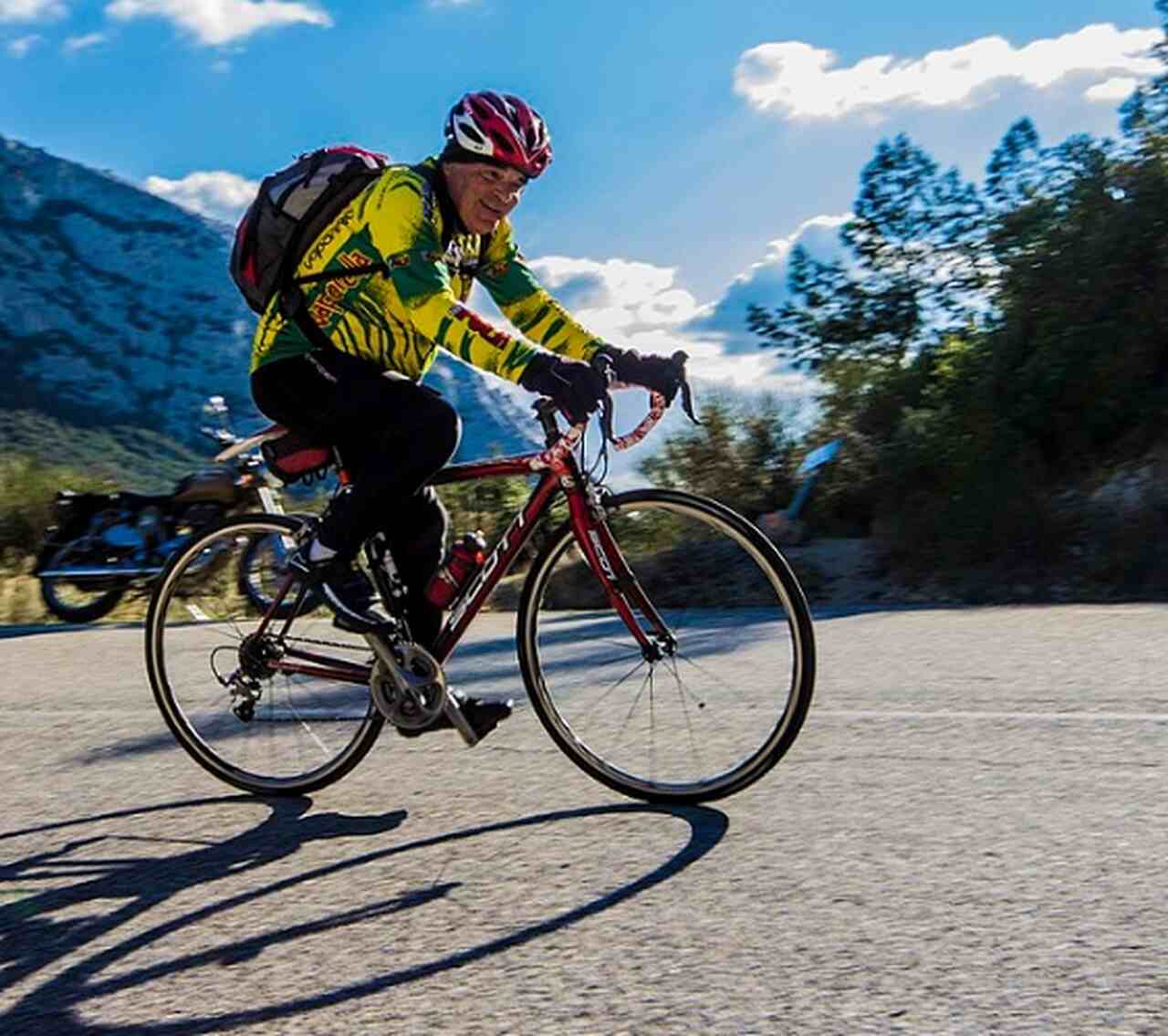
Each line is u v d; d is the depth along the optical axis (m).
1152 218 10.02
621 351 3.47
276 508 5.77
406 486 3.50
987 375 10.02
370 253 3.44
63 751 4.34
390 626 3.55
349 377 3.53
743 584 4.55
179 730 3.91
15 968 2.59
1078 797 3.34
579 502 3.62
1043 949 2.44
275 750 3.81
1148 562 7.62
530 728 4.28
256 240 3.54
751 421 10.56
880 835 3.12
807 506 10.08
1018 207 12.84
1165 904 2.62
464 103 3.44
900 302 13.50
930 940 2.50
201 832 3.41
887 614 6.57
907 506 9.09
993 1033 2.13
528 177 3.49
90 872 3.13
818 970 2.39
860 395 11.22
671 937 2.58
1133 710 4.21
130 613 9.81
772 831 3.20
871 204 13.52
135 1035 2.29
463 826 3.35
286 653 3.77
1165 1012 2.17
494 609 6.92
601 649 4.15
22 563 11.20
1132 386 9.46
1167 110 10.94
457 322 3.32
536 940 2.59
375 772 3.88
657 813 3.39
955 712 4.29
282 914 2.80
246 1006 2.37
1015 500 8.24
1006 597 7.68
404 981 2.44
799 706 3.46
